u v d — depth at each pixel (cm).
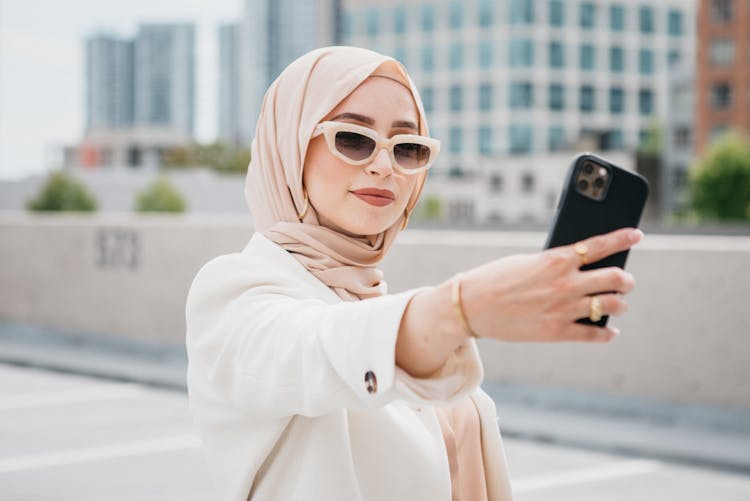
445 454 129
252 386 109
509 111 9919
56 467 567
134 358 925
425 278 760
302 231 131
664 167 9031
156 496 509
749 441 603
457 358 96
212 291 121
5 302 1063
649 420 663
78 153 11706
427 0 10112
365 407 98
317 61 130
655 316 666
